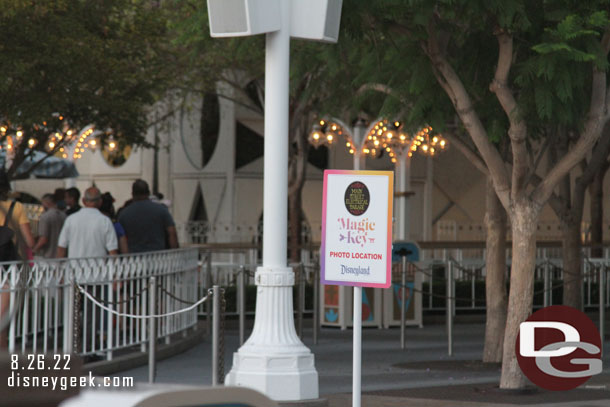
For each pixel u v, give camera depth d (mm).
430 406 18156
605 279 41125
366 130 48062
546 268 36188
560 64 17922
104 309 22172
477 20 20000
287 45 17562
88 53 35594
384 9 19109
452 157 76438
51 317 20828
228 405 5285
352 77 28859
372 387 21094
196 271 30875
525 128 19141
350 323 36594
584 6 18797
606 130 31203
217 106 69375
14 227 8250
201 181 70188
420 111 20703
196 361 25781
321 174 72438
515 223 20000
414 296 37750
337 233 14047
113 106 38844
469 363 25531
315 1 17516
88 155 74625
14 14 32594
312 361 17734
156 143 56188
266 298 17719
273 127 17641
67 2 36375
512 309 20094
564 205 32594
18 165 40688
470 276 41656
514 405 18156
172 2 43469
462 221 76312
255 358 17422
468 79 21453
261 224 68188
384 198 13656
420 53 20312
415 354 28500
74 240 23859
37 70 35281
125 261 23391
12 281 19016
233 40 27328
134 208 27609
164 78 43500
